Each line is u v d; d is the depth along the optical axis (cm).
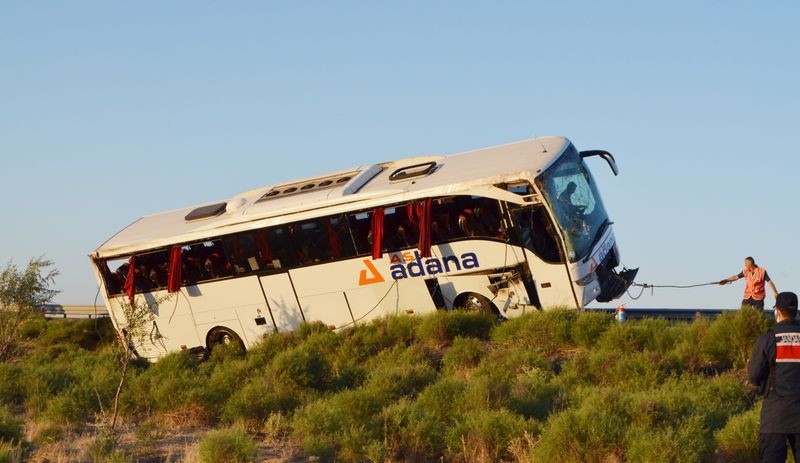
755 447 1473
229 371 2569
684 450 1414
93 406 2250
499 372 2220
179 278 3241
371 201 2870
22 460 1653
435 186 2770
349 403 1919
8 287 3544
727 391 1867
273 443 1816
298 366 2358
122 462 1595
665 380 2036
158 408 2209
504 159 2827
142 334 2375
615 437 1489
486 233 2727
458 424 1700
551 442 1504
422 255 2770
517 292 2725
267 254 3083
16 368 2638
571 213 2678
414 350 2566
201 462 1573
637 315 3036
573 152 2866
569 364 2233
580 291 2644
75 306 4709
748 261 2419
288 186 3209
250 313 3155
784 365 1237
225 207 3294
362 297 2955
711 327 2225
